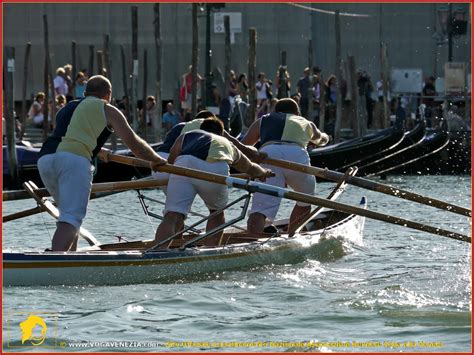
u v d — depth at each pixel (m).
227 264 25.53
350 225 30.69
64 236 23.58
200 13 74.56
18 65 80.75
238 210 42.88
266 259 26.53
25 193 26.11
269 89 70.31
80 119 23.98
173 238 25.16
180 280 24.28
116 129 24.12
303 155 29.17
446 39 78.12
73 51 74.06
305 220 29.53
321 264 27.27
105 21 80.12
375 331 18.81
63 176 23.84
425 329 18.95
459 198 49.72
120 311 20.41
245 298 21.98
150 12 80.00
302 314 20.27
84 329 18.88
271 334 18.67
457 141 66.06
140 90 80.88
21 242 32.81
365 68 82.12
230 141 27.88
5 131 59.00
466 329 18.83
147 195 52.16
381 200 48.38
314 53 80.88
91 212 42.62
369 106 75.88
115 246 27.52
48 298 21.44
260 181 27.34
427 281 24.20
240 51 79.81
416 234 34.47
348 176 28.55
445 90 67.19
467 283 23.86
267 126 29.27
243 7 79.44
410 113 76.06
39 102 73.31
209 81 69.94
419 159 65.06
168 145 30.22
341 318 19.91
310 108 67.88
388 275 25.23
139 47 80.19
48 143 24.17
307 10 80.19
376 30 81.75
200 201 45.88
